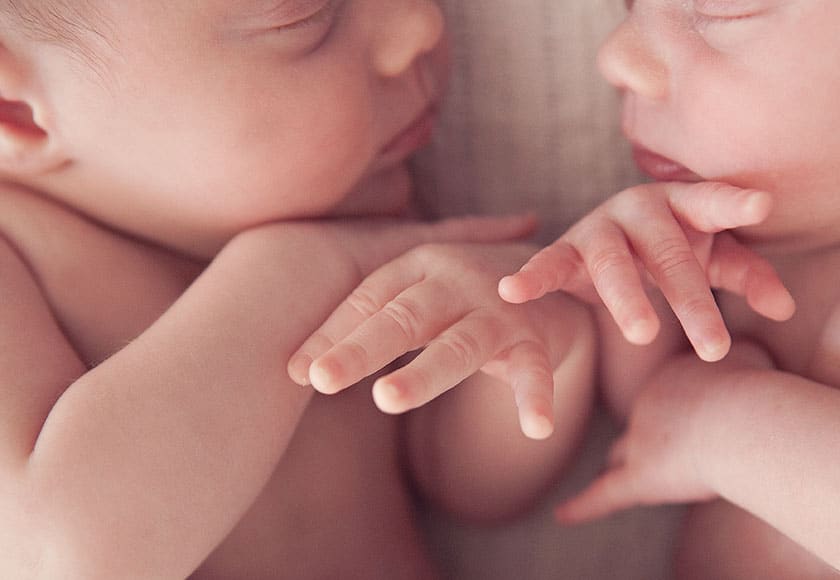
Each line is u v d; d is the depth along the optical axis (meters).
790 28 0.27
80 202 0.31
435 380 0.26
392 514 0.33
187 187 0.30
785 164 0.28
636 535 0.35
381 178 0.32
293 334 0.28
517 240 0.32
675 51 0.28
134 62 0.28
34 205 0.30
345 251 0.30
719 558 0.31
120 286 0.30
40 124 0.29
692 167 0.29
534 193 0.36
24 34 0.28
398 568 0.32
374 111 0.30
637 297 0.26
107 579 0.26
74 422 0.27
